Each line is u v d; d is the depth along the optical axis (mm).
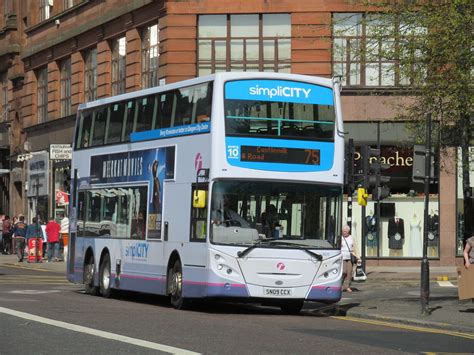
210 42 45469
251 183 23516
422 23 24875
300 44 44594
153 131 26609
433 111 25688
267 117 23781
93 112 30844
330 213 24031
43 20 61844
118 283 28109
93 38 55094
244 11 45062
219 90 23609
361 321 23000
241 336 17875
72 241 31891
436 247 45031
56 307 23438
